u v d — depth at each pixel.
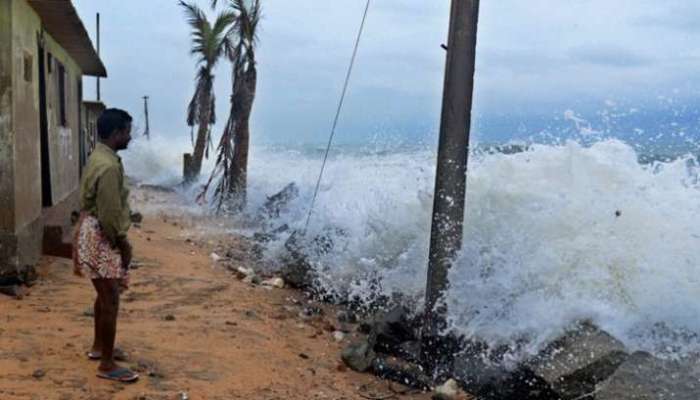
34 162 9.36
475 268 7.04
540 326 6.49
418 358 6.91
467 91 6.69
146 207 18.77
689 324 6.52
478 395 6.28
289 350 6.92
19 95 8.49
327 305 9.23
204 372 5.88
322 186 14.84
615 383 5.46
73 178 14.44
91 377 5.36
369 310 8.94
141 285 8.97
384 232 9.66
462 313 6.88
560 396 5.78
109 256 5.24
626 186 7.90
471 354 6.66
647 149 8.47
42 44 10.43
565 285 6.99
